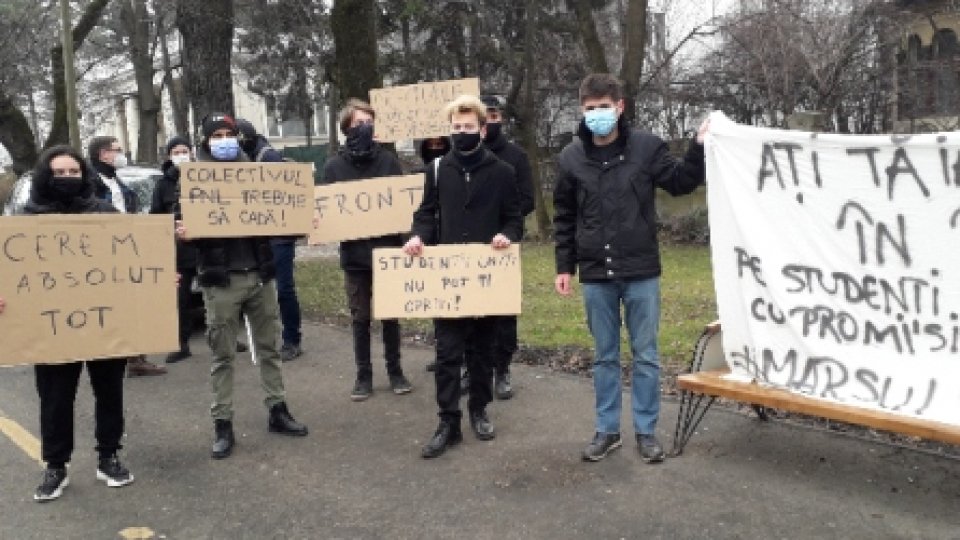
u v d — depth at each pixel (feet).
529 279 37.70
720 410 17.25
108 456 14.89
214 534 12.82
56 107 49.93
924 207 12.00
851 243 12.75
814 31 48.19
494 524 12.70
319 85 94.79
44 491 14.16
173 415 18.89
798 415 16.84
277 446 16.57
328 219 19.12
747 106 54.80
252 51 94.27
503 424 17.19
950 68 48.88
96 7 50.55
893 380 12.43
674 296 31.68
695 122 58.49
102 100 120.88
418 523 12.88
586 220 14.49
